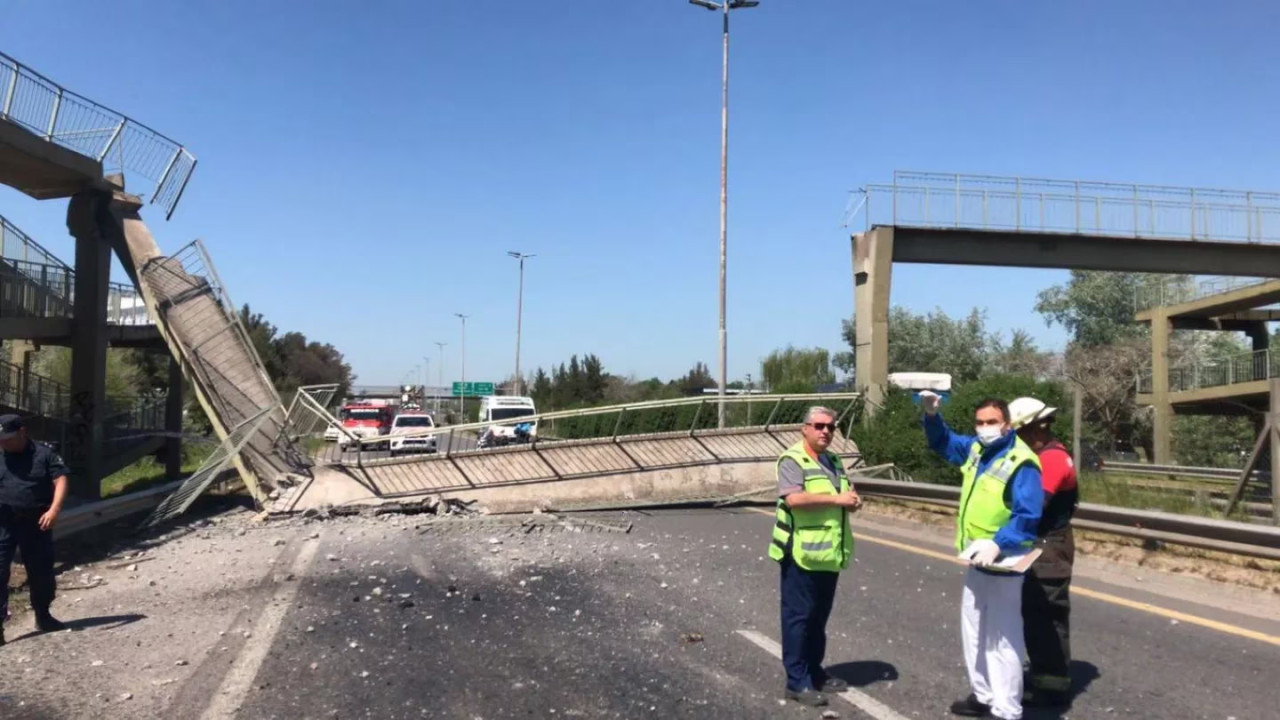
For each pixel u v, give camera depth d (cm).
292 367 8362
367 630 764
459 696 587
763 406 2698
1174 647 695
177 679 627
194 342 2002
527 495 1664
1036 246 2908
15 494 758
